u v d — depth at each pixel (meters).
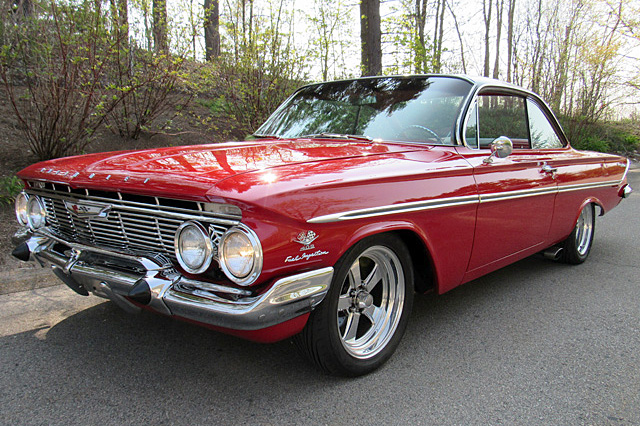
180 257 2.07
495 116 3.47
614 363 2.74
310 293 2.08
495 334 3.10
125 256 2.26
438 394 2.38
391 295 2.70
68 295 3.66
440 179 2.71
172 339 2.91
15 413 2.14
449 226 2.79
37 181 2.81
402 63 10.05
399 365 2.67
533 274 4.47
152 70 6.81
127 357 2.68
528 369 2.65
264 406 2.23
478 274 3.25
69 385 2.38
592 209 4.78
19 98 6.12
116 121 7.10
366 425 2.11
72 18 5.59
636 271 4.59
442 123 3.13
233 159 2.40
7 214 4.80
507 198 3.22
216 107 9.06
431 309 3.54
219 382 2.43
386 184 2.41
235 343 2.87
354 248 2.31
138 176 2.24
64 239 2.62
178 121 8.45
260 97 7.95
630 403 2.33
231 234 1.93
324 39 8.31
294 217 1.98
